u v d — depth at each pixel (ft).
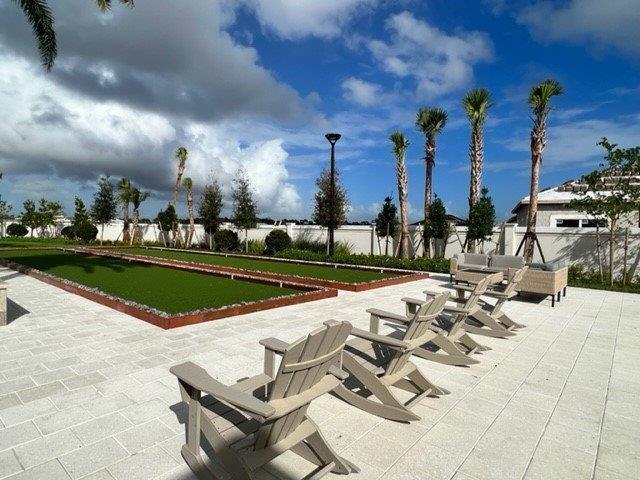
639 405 12.10
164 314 19.76
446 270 46.34
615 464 9.01
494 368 15.16
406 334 11.46
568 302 29.19
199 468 8.03
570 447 9.70
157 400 11.39
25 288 28.73
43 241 96.48
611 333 20.52
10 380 12.62
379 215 60.39
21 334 17.57
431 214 54.54
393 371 11.57
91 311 21.88
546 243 45.50
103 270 39.09
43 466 8.31
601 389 13.29
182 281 32.58
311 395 7.72
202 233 93.97
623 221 40.96
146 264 45.52
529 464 8.95
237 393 7.17
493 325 19.19
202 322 20.11
